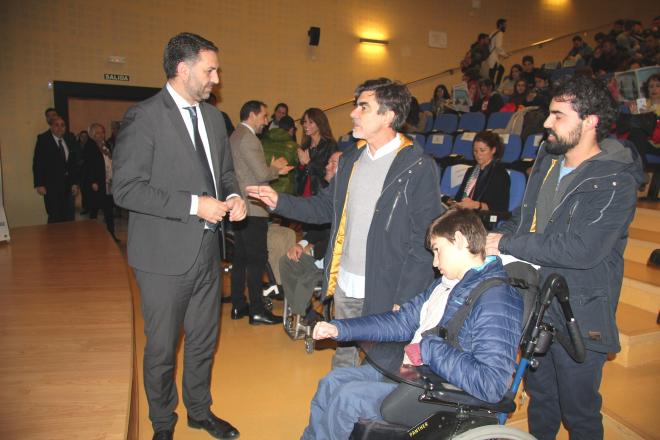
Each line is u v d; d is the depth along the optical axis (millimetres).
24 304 3062
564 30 10961
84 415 1813
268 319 3824
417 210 2008
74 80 7516
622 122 4738
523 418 2457
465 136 6109
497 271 1587
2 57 7152
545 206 1860
